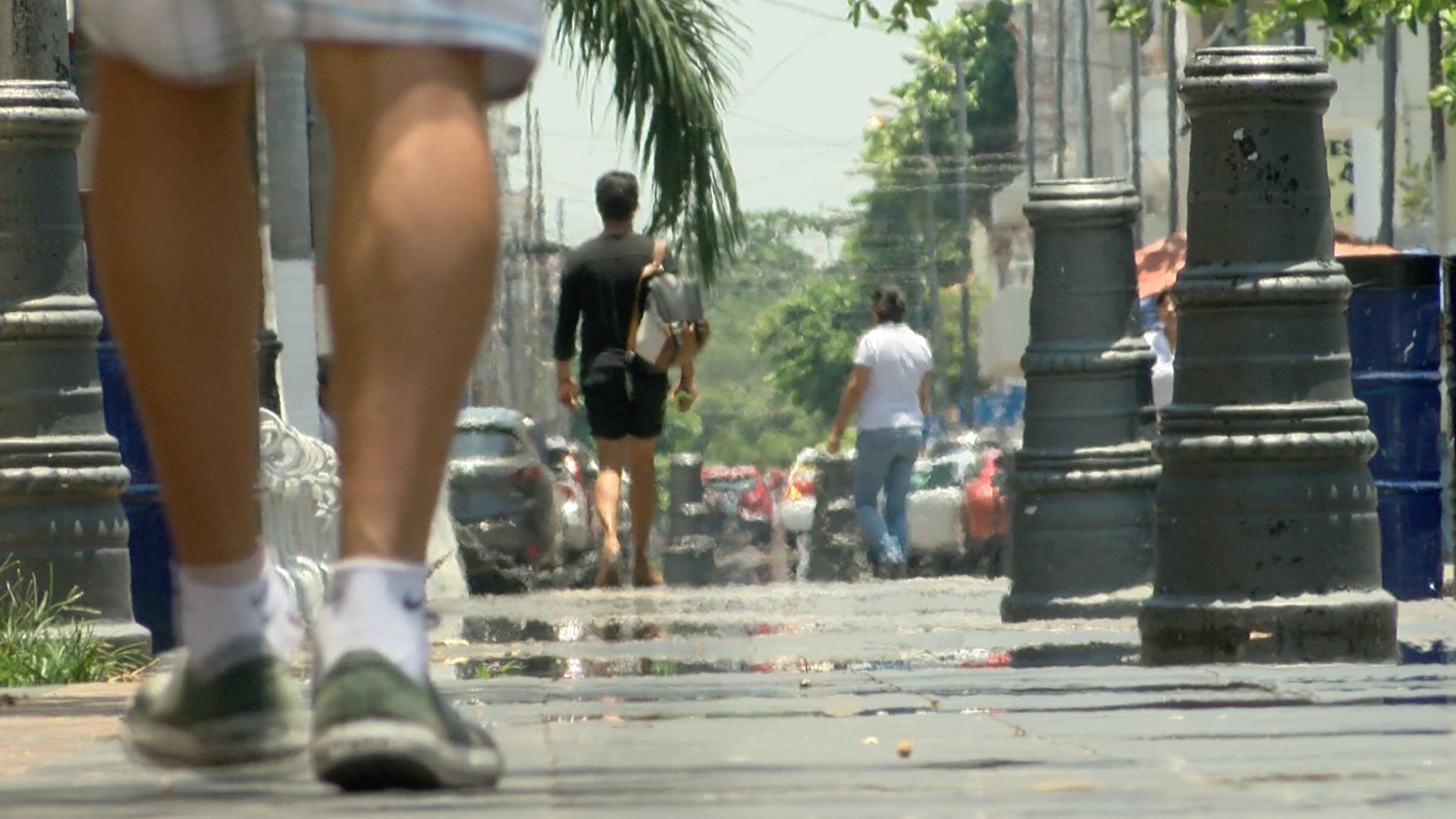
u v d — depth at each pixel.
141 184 9.42
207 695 9.75
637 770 9.71
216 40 8.90
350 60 8.51
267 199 40.41
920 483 85.62
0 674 26.66
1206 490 23.06
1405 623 29.61
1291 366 22.91
